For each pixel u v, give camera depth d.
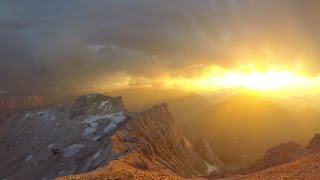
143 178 40.94
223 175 114.12
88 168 123.38
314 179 36.12
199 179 82.69
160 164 126.12
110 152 121.19
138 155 111.69
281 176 40.88
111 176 39.81
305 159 49.94
